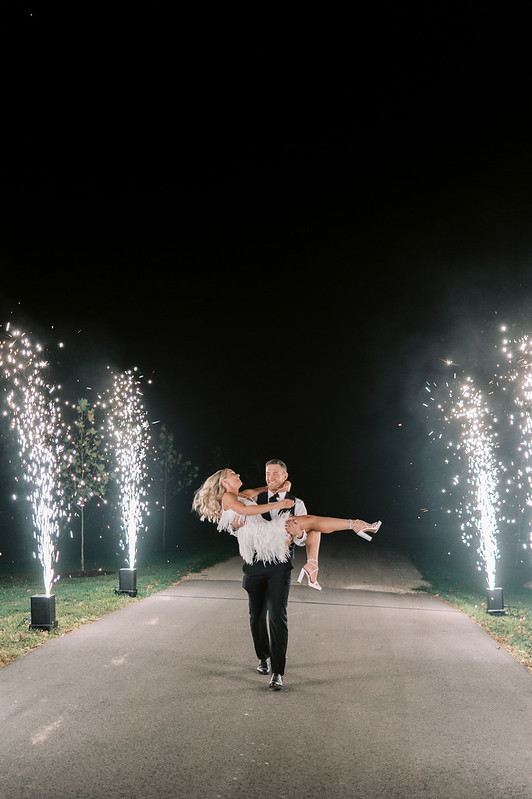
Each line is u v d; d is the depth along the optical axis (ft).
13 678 21.27
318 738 16.93
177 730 17.21
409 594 47.70
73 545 77.51
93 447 55.01
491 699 20.51
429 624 33.63
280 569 21.20
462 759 15.85
